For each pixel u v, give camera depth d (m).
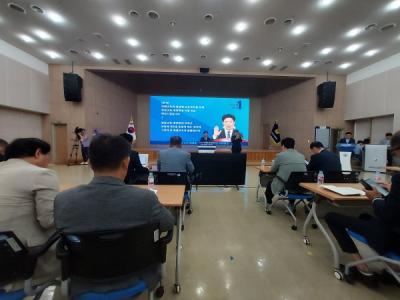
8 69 6.08
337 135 8.34
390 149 1.40
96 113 8.21
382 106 6.90
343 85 8.38
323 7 4.31
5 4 4.31
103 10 4.49
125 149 0.95
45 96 7.55
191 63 7.38
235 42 5.81
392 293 1.59
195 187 4.64
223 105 10.50
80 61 7.32
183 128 10.38
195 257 2.05
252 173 6.57
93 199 0.85
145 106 10.95
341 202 2.00
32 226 1.11
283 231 2.62
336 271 1.77
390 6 4.24
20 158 1.20
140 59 7.07
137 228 0.88
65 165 7.48
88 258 0.86
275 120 10.40
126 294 0.93
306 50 6.26
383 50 6.22
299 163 2.91
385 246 1.46
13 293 1.00
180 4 4.30
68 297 0.91
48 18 4.79
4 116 6.33
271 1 4.18
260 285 1.67
